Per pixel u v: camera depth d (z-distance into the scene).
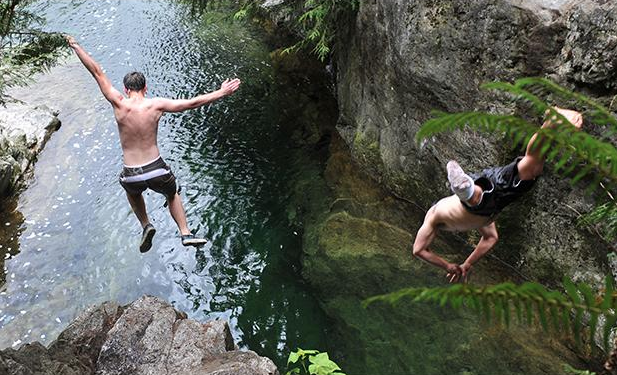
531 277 5.89
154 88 10.57
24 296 6.58
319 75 10.52
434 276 6.32
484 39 5.50
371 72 7.41
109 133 9.47
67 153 9.01
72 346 5.23
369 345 5.82
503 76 5.43
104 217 7.75
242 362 4.79
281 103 10.00
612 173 1.65
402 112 6.90
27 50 7.77
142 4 13.58
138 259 7.11
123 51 11.73
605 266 5.18
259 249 7.22
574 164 1.69
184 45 11.94
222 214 7.75
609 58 4.61
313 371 4.09
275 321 6.28
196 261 7.08
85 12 13.21
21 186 8.31
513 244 5.98
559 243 5.54
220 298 6.59
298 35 11.41
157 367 4.97
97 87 10.67
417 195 7.07
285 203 7.87
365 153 7.75
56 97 10.33
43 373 4.63
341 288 6.46
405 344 5.75
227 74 10.94
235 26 12.41
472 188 3.18
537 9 5.05
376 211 7.23
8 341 6.04
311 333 6.10
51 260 7.08
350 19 8.09
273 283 6.73
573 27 4.83
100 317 5.55
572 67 4.88
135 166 5.77
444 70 5.98
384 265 6.59
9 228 7.54
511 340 5.44
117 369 5.00
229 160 8.73
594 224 4.96
